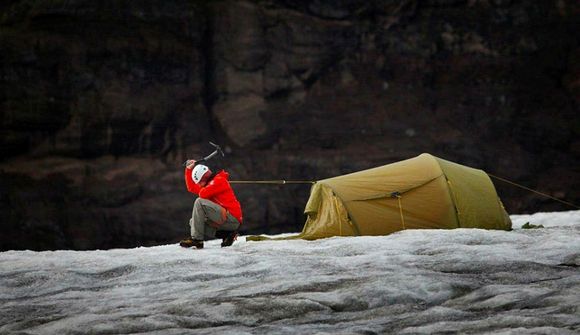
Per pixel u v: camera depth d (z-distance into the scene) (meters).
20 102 81.94
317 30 90.44
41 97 82.44
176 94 87.06
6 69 81.88
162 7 86.12
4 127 81.81
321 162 87.81
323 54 90.50
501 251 22.45
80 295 20.22
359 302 17.53
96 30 84.19
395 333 15.18
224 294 18.91
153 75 86.38
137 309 17.92
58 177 82.19
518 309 16.30
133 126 85.00
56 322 16.95
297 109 89.62
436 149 89.56
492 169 90.12
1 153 81.94
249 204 85.25
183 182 85.00
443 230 27.19
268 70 89.38
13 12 82.69
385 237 26.44
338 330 15.65
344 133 89.38
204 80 89.25
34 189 81.56
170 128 86.50
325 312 17.16
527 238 25.08
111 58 84.69
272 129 88.69
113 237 82.44
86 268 23.41
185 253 25.36
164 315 16.88
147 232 82.50
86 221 81.81
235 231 28.50
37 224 80.75
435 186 29.97
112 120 84.12
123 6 84.50
